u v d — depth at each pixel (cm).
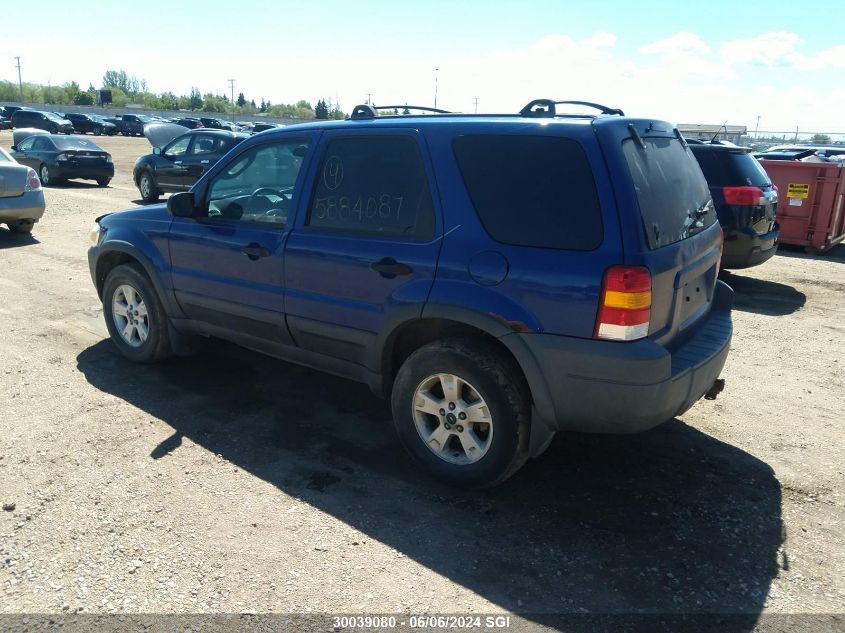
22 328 581
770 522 329
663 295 311
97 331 582
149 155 1505
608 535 314
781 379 529
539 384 314
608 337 297
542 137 318
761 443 414
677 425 438
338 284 374
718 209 790
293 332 405
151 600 264
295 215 397
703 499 348
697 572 289
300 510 328
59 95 12244
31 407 428
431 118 356
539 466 378
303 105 14138
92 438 390
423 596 271
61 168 1702
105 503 326
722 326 384
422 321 353
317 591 271
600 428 316
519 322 312
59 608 258
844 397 493
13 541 296
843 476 375
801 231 1082
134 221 491
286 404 449
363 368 383
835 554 304
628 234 295
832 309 748
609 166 300
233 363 520
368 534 310
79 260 858
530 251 311
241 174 429
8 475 347
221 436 401
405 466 374
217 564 286
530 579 282
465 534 312
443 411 346
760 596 275
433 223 341
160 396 453
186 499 333
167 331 491
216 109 13300
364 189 370
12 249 910
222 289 435
